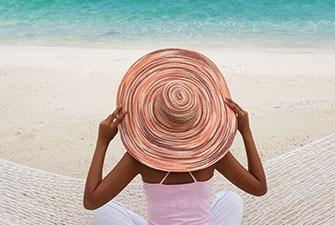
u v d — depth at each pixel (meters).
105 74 9.91
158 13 18.12
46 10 18.83
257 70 10.20
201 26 16.47
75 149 6.45
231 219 3.51
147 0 19.89
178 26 16.55
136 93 2.90
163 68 2.96
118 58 11.67
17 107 7.97
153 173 2.85
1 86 9.03
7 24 17.19
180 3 19.34
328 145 4.89
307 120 7.22
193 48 14.15
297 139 6.59
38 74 9.85
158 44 14.73
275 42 14.62
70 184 4.64
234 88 8.91
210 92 2.96
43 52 12.70
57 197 4.39
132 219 3.64
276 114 7.49
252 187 3.04
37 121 7.39
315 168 4.59
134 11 18.44
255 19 17.14
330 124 7.05
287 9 18.30
